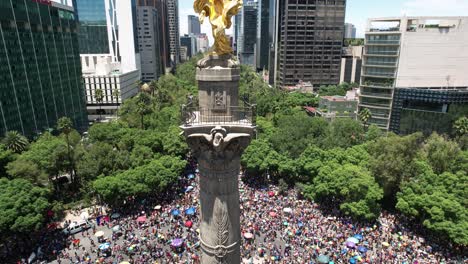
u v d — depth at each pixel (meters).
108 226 65.06
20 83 98.06
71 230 63.09
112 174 76.62
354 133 101.38
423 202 60.62
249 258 53.66
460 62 121.88
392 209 74.06
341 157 81.12
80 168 78.25
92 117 180.50
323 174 72.69
